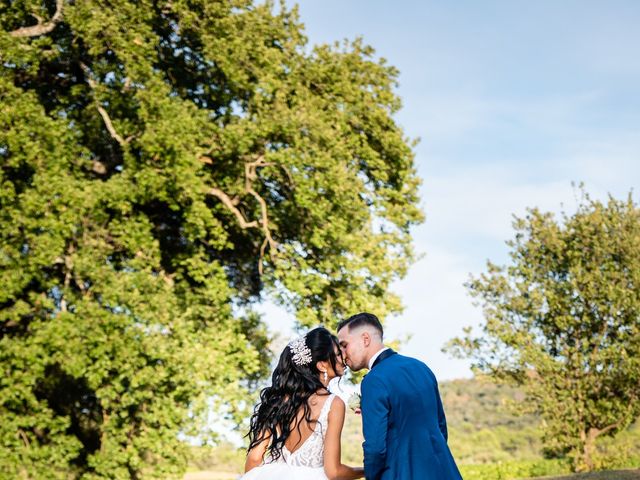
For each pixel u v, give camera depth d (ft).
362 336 14.94
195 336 46.68
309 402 15.23
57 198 42.37
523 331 73.36
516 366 71.41
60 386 51.78
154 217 55.47
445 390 218.59
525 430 172.65
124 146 48.03
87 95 51.39
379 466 13.92
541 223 76.64
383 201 56.59
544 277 75.61
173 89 54.44
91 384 42.70
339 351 15.47
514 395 206.90
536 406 73.26
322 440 15.06
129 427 45.70
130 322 43.24
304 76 55.93
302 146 49.26
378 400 13.96
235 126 48.47
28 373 41.81
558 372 71.00
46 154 43.55
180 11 49.83
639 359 66.28
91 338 41.81
